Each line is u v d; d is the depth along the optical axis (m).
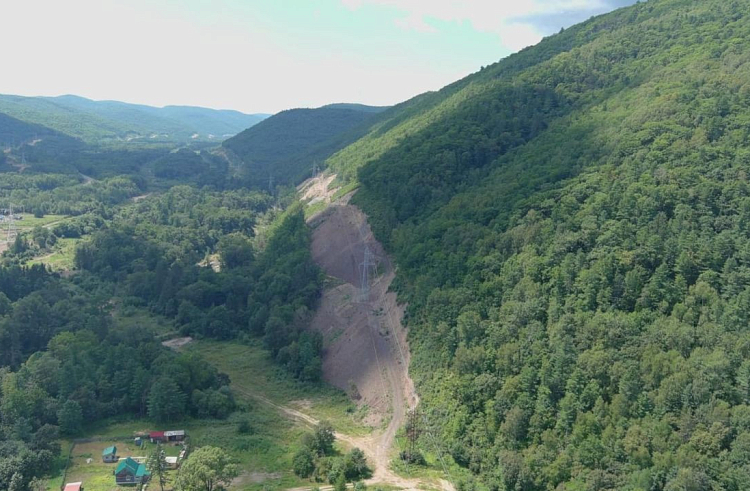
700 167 119.38
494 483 98.19
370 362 143.50
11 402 117.50
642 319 100.31
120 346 140.75
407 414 121.31
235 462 111.31
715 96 138.12
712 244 103.12
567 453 92.56
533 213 131.88
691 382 87.06
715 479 78.69
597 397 94.88
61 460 110.94
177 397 127.19
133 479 104.31
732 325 90.94
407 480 104.44
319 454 112.69
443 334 126.12
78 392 125.31
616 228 115.00
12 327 151.12
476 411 110.38
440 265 141.62
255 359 162.12
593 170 137.50
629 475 84.88
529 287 117.00
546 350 105.38
